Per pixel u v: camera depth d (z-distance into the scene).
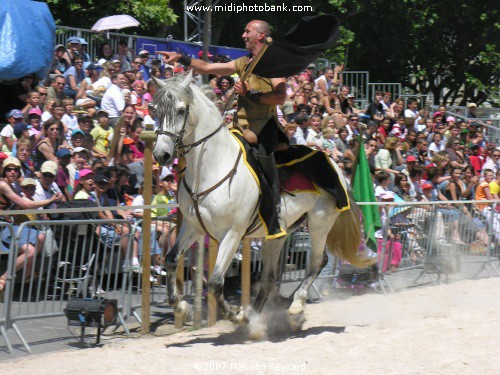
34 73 16.09
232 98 9.95
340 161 17.03
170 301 9.48
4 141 13.45
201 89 9.59
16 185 11.91
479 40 41.38
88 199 12.17
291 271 13.23
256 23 9.99
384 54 38.28
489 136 27.36
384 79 40.06
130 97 16.75
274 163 9.86
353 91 27.58
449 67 43.25
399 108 23.19
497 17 40.16
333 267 13.86
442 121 24.45
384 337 9.91
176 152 9.01
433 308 12.31
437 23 39.81
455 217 15.29
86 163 13.20
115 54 20.36
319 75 23.27
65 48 18.41
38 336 10.06
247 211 9.56
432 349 9.23
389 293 13.98
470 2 39.91
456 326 10.47
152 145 10.31
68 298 10.25
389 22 37.47
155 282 11.88
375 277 13.51
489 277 16.00
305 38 10.74
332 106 21.11
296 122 17.36
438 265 14.94
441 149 22.44
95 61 20.53
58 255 9.99
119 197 13.13
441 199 18.75
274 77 9.91
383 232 13.95
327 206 10.73
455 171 19.28
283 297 12.96
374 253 13.36
